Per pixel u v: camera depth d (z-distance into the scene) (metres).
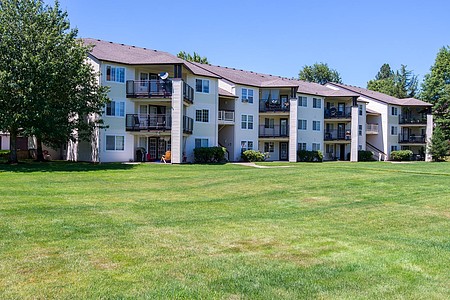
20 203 12.69
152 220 10.66
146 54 36.12
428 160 52.09
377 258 7.37
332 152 50.84
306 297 5.54
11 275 6.18
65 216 10.84
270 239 8.78
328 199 15.05
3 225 9.55
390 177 21.44
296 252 7.76
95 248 7.76
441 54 64.75
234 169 26.41
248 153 39.88
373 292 5.74
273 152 45.31
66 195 14.72
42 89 25.25
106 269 6.54
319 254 7.63
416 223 10.92
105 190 16.39
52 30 26.77
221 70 43.88
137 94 32.47
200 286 5.85
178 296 5.47
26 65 24.45
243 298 5.47
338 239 8.87
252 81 43.19
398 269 6.75
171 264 6.86
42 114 25.09
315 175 22.22
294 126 42.09
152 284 5.89
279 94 43.47
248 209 12.90
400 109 56.69
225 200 14.59
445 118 61.09
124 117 32.59
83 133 30.25
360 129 51.44
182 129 32.03
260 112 42.78
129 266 6.71
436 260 7.27
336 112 48.75
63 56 26.41
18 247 7.71
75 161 31.73
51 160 32.09
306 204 13.98
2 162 28.14
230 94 40.06
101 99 28.44
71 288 5.68
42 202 13.01
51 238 8.45
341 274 6.46
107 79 31.66
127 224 10.05
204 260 7.13
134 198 14.50
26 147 37.22
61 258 7.07
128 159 32.88
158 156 35.47
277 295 5.59
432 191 17.03
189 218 11.10
